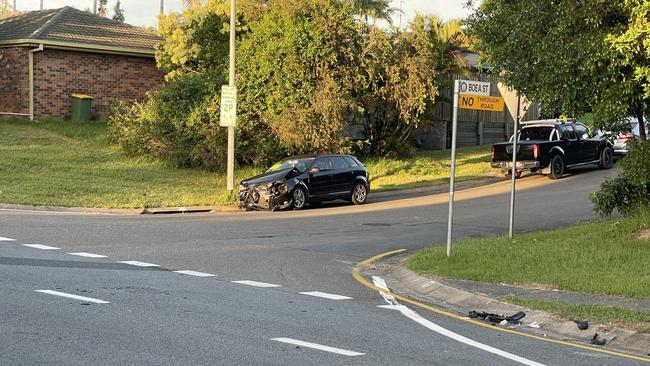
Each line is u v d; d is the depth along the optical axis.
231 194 25.05
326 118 30.48
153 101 31.92
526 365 7.63
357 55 31.66
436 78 35.50
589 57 13.62
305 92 30.80
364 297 11.24
